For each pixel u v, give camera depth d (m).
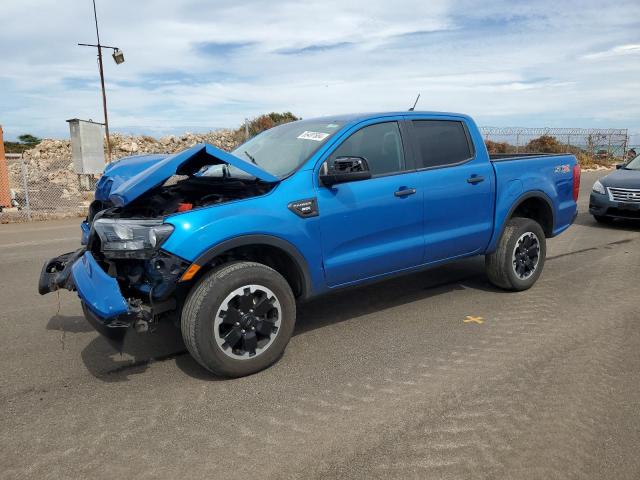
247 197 3.86
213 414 3.21
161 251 3.38
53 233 10.33
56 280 3.96
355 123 4.37
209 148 3.68
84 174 15.69
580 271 6.58
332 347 4.24
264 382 3.63
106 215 3.78
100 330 3.94
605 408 3.19
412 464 2.67
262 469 2.65
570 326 4.60
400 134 4.61
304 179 3.97
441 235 4.81
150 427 3.08
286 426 3.06
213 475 2.62
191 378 3.73
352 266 4.23
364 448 2.81
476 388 3.47
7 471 2.69
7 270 7.11
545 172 5.71
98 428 3.08
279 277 3.77
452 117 5.03
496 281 5.57
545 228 5.95
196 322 3.46
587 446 2.80
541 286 5.88
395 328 4.64
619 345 4.16
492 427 2.99
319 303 5.39
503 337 4.38
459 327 4.63
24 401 3.44
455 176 4.84
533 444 2.82
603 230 9.79
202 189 4.22
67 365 4.00
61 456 2.81
